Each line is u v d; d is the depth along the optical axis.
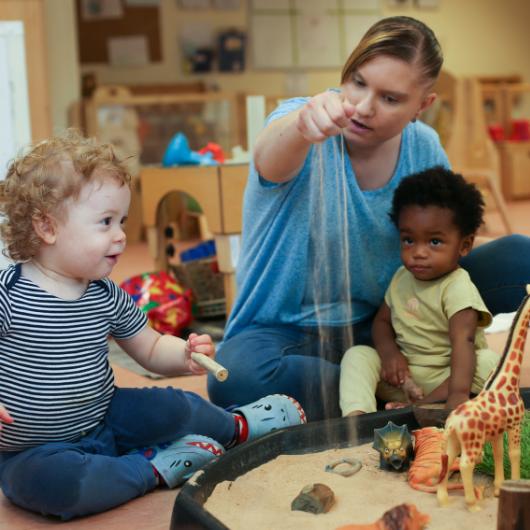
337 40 5.89
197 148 4.63
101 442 1.22
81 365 1.19
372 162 1.49
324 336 1.44
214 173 2.19
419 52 1.33
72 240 1.17
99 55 5.50
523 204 5.41
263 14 5.73
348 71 1.36
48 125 2.50
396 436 1.15
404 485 1.09
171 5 5.57
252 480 1.12
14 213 1.18
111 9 5.48
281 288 1.50
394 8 6.00
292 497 1.06
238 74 5.73
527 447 1.08
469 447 0.97
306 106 1.13
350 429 1.25
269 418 1.36
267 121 1.46
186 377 1.84
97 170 1.17
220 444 1.31
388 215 1.51
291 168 1.38
